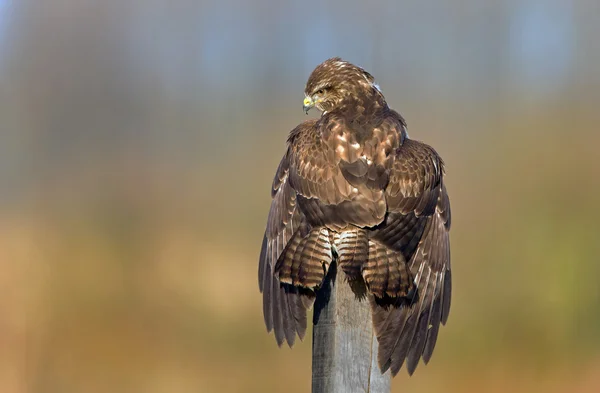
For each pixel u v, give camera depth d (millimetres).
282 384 16750
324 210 8523
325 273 8117
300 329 8305
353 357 7707
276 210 9180
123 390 17031
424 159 8938
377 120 9227
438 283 8867
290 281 8102
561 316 18578
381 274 8031
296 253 8258
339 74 10172
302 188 8766
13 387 17000
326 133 8961
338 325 7742
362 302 7852
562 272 19609
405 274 8148
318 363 7727
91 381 17172
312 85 10266
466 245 20969
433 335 8703
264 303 8961
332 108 10164
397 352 8195
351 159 8711
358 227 8391
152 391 16609
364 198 8484
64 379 17125
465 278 19938
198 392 16500
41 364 17656
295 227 8961
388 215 8586
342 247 8234
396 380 16938
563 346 18156
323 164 8750
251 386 16734
